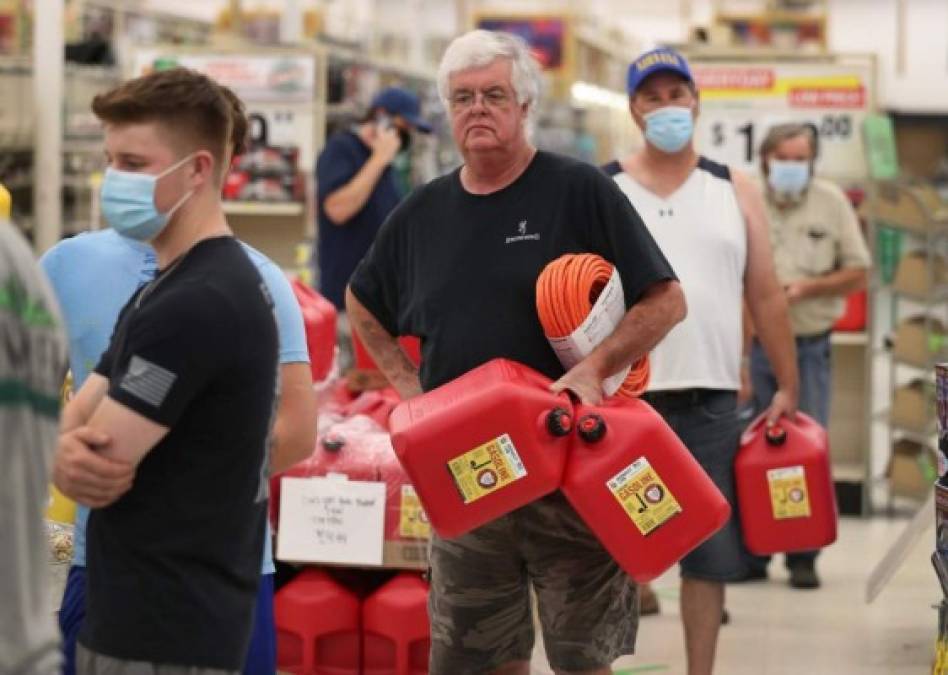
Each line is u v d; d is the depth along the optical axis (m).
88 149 10.11
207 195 2.84
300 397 3.35
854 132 9.17
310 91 8.70
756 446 5.14
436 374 3.93
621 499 3.56
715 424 5.09
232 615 2.72
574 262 3.70
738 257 5.14
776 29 19.30
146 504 2.69
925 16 22.69
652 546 3.57
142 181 2.77
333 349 5.17
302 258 8.82
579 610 3.84
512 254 3.82
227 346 2.66
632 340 3.74
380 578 5.32
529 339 3.81
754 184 5.30
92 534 2.76
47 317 2.36
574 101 17.92
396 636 5.04
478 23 17.66
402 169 10.06
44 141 9.37
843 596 7.07
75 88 10.35
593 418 3.54
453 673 3.99
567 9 18.56
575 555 3.82
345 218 7.79
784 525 5.11
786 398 5.23
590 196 3.82
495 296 3.82
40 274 2.37
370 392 5.90
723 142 9.21
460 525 3.57
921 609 6.83
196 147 2.80
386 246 4.11
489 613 3.93
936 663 4.57
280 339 3.14
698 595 5.11
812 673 5.85
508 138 3.80
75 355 3.63
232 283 2.71
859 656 6.10
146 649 2.67
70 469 2.62
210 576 2.71
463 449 3.53
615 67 21.03
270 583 3.49
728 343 5.11
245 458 2.73
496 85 3.78
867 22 22.94
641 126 5.16
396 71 10.49
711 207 5.14
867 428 8.88
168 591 2.68
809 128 7.60
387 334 4.21
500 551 3.85
